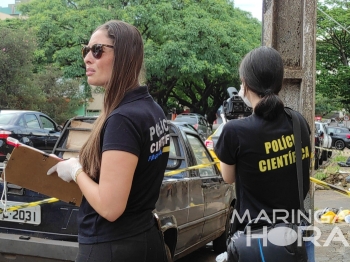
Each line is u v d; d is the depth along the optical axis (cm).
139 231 209
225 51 2653
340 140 3086
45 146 1258
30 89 2266
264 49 233
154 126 211
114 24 217
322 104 4481
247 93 236
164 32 2572
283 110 229
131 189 206
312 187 375
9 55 2202
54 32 2583
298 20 400
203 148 546
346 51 2844
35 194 387
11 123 1161
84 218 210
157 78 2797
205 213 496
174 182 425
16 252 369
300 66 400
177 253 441
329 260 517
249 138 221
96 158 204
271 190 222
